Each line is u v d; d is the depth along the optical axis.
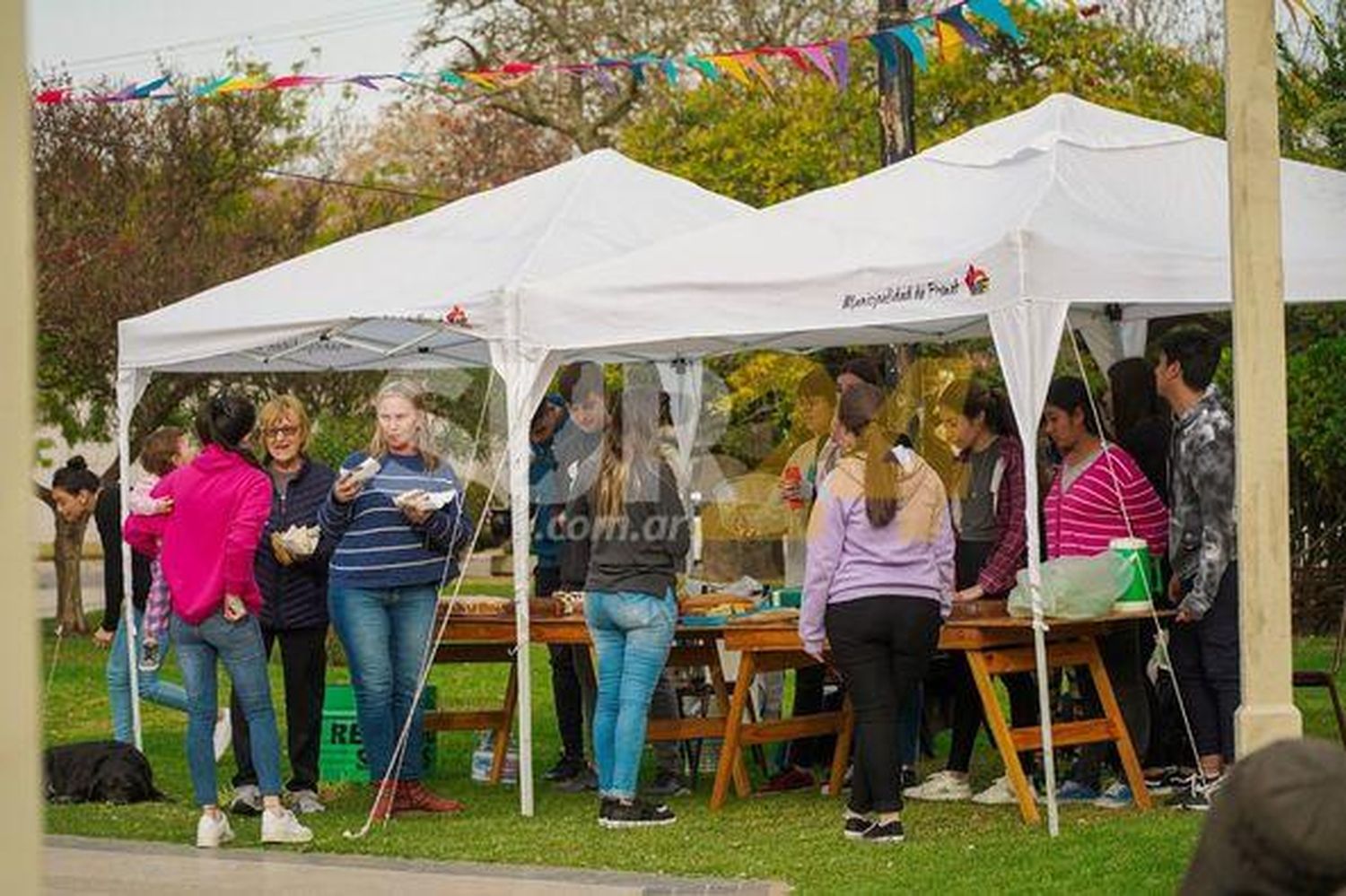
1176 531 9.89
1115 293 9.56
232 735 12.09
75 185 30.25
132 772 11.66
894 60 16.62
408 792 11.00
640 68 12.71
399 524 10.69
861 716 9.41
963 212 10.40
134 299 29.28
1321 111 17.31
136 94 12.88
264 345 11.86
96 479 14.06
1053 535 10.29
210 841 9.84
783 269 10.30
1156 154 11.10
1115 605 9.71
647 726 11.16
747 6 31.14
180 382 29.09
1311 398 20.64
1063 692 13.21
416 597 10.74
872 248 10.21
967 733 10.91
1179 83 27.55
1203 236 10.16
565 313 10.79
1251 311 7.21
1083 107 11.55
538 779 12.46
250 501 9.70
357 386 30.06
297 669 11.12
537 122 33.25
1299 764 2.75
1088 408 10.21
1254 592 7.21
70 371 28.98
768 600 11.66
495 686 19.50
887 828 9.44
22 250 3.54
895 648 9.34
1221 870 2.78
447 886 8.66
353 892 8.55
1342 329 20.77
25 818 3.48
